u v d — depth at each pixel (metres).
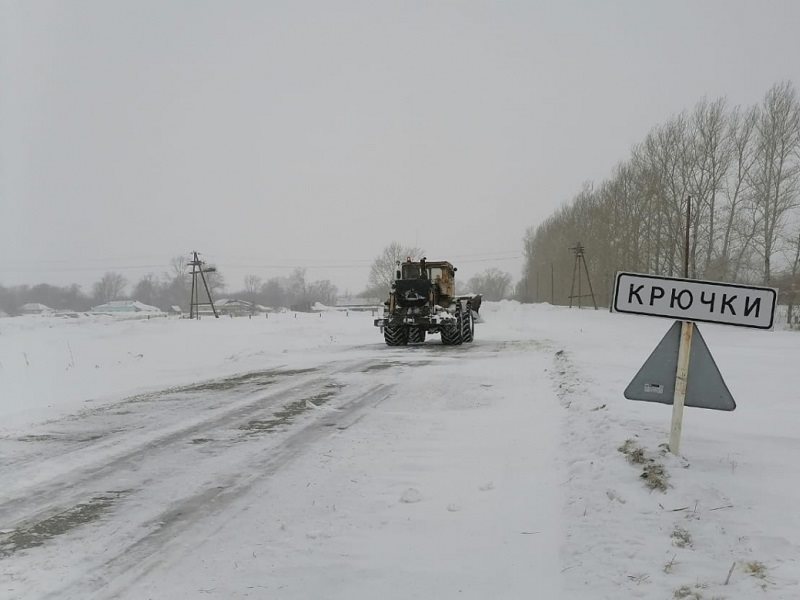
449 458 5.38
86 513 4.25
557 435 5.79
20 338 23.34
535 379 9.62
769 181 35.72
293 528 3.90
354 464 5.29
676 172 40.31
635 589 2.79
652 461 4.24
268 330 26.56
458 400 8.19
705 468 4.18
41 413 8.00
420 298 17.16
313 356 15.16
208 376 12.07
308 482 4.82
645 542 3.23
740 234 37.53
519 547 3.47
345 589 3.10
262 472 5.12
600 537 3.37
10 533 3.91
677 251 40.09
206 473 5.13
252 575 3.27
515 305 59.84
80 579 3.27
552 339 19.14
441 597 2.98
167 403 8.63
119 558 3.52
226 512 4.21
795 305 34.03
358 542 3.66
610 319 34.56
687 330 4.28
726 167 37.84
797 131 35.00
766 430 5.44
